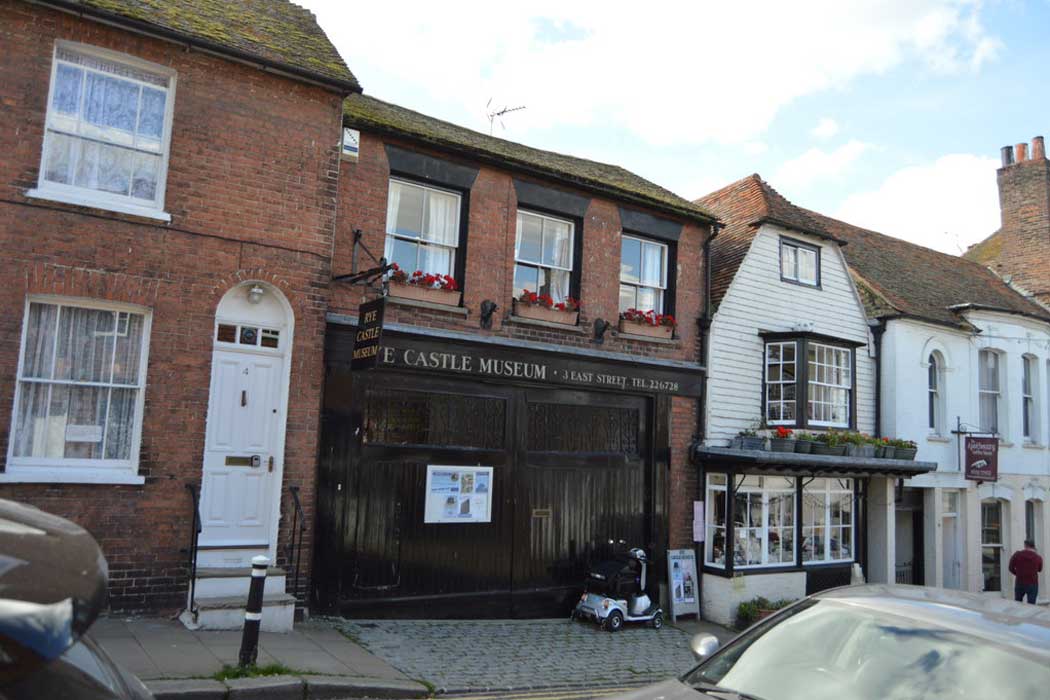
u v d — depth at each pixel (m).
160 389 8.95
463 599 11.31
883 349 17.67
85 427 8.72
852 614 4.31
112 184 8.95
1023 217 23.58
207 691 6.53
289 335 9.84
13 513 2.25
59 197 8.50
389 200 11.41
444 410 11.52
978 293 21.30
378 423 10.88
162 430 8.92
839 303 17.05
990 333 19.75
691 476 14.15
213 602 8.59
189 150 9.30
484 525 11.64
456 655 9.30
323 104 10.27
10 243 8.24
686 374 14.12
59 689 1.98
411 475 11.02
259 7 11.26
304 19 11.57
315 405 9.98
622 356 13.20
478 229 12.05
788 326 15.95
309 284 9.98
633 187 14.34
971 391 19.16
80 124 8.84
